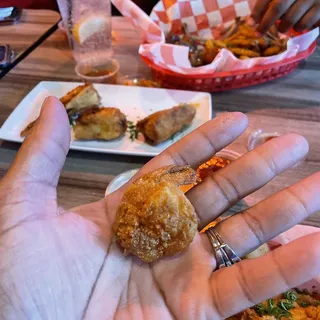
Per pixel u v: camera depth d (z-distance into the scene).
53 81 0.35
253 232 0.18
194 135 0.21
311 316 0.18
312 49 0.35
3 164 0.28
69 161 0.28
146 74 0.37
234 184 0.20
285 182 0.26
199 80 0.33
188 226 0.17
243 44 0.36
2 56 0.38
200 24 0.39
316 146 0.28
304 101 0.33
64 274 0.16
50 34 0.43
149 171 0.21
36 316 0.15
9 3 0.55
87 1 0.36
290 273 0.15
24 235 0.16
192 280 0.17
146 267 0.18
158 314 0.16
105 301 0.17
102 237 0.18
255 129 0.30
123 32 0.43
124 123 0.29
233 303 0.15
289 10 0.34
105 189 0.26
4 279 0.15
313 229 0.22
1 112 0.33
